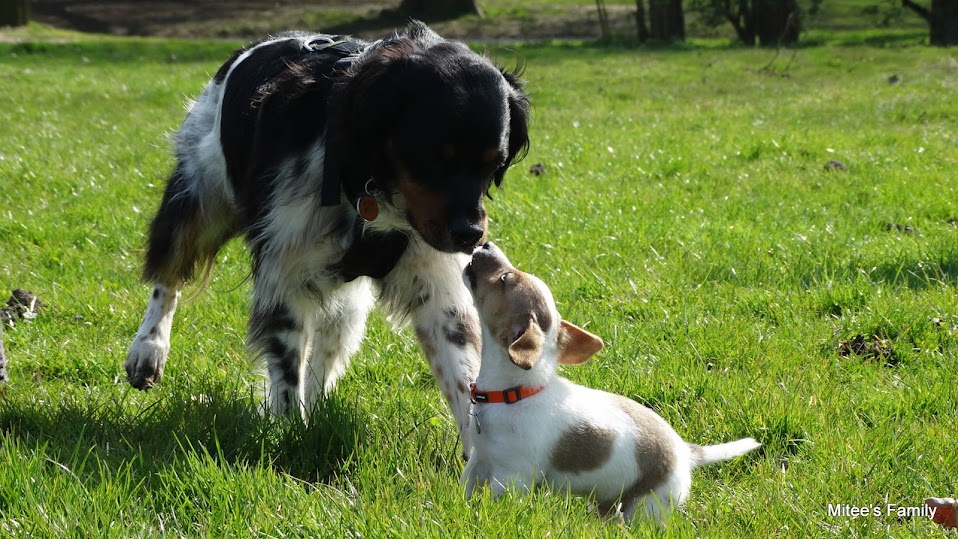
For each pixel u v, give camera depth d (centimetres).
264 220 519
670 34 3747
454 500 395
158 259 607
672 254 815
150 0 4934
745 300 706
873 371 588
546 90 2100
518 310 440
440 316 525
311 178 500
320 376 576
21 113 1708
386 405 529
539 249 836
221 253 807
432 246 473
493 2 5319
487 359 446
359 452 464
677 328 655
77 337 640
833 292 703
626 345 614
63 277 762
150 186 1042
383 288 542
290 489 411
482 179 474
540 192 1038
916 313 659
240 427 477
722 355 612
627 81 2308
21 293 701
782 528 407
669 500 432
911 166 1176
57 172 1120
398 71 468
